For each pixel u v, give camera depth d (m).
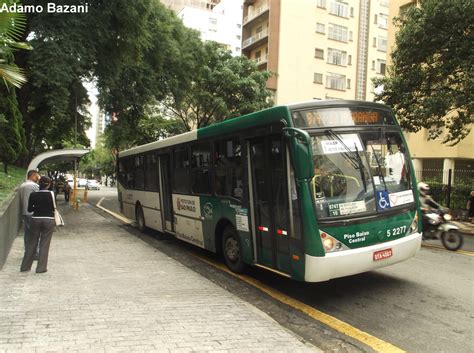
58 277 7.11
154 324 4.95
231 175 8.03
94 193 47.34
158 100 26.20
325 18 50.16
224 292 6.46
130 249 10.09
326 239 5.88
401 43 16.23
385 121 6.88
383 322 5.62
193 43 25.45
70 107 23.05
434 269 8.38
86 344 4.31
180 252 10.83
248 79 32.84
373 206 6.33
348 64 51.75
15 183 13.35
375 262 6.23
